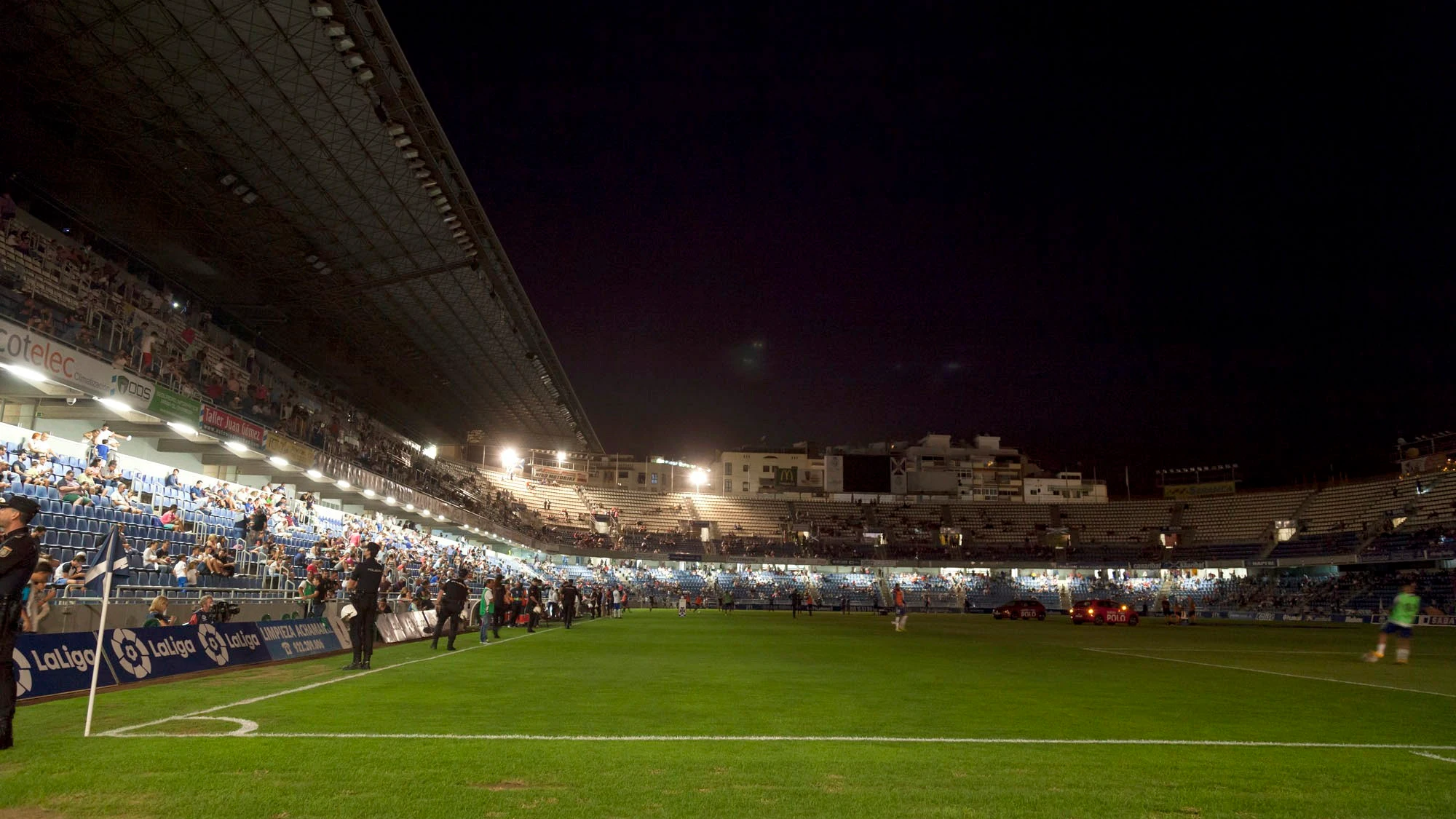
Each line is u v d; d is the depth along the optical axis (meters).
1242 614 67.69
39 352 16.53
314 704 9.91
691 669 15.50
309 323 35.94
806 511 88.62
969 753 7.47
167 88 20.12
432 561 40.16
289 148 23.02
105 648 11.38
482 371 45.59
